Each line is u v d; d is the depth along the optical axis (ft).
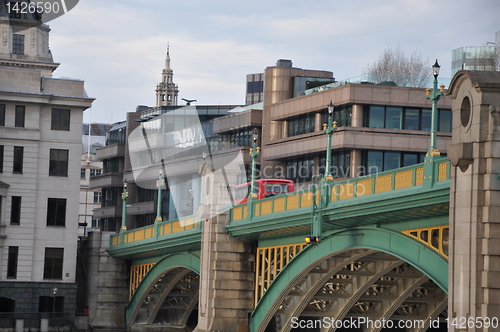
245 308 196.24
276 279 172.96
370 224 133.18
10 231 263.49
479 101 92.43
